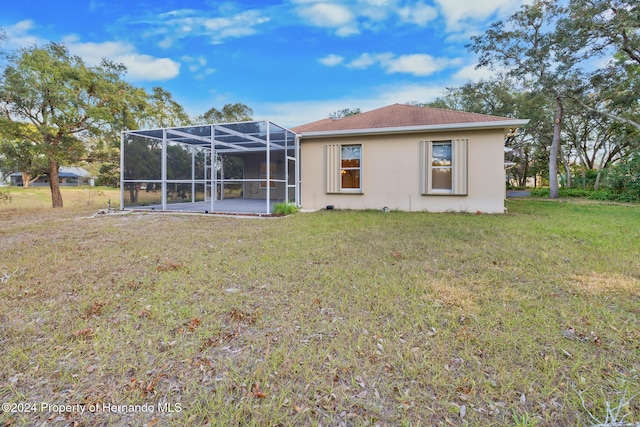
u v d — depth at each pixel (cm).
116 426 144
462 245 479
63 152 1348
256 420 146
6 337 219
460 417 146
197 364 188
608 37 1430
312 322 238
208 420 147
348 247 471
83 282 330
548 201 1534
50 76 1233
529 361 186
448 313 248
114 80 1483
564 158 2602
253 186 1530
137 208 1018
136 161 1017
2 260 420
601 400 154
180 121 1881
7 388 168
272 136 1001
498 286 305
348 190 1020
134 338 217
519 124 827
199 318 246
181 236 575
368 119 1095
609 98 1681
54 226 727
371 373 178
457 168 899
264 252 448
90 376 178
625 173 1579
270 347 204
